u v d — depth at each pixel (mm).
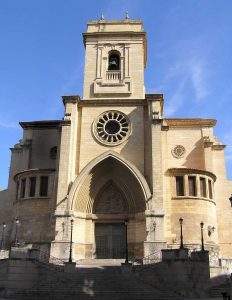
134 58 51438
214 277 33688
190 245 41406
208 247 41906
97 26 53875
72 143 45594
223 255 46594
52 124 54969
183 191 44406
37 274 32438
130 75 50406
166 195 44188
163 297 30078
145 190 42531
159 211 41375
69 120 45906
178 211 43281
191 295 31219
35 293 30719
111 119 47531
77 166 45531
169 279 32250
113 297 29594
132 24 53469
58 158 45594
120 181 45469
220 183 50062
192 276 32094
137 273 32844
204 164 50188
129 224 43812
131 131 46656
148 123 46594
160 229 40625
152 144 44219
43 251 41562
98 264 38094
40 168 50219
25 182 47469
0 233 49906
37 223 44688
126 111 47719
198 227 42625
